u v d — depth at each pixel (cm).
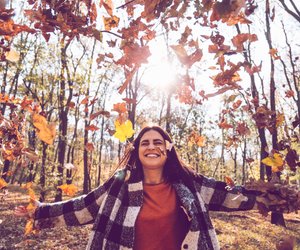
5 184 251
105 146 2625
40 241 795
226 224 1169
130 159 209
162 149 198
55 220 192
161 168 202
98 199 199
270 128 176
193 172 207
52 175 1140
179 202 192
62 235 855
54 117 2148
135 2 149
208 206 198
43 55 1598
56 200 1415
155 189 196
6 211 1205
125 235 180
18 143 243
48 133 142
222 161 2941
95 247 181
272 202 155
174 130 1811
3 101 254
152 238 183
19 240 790
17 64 1470
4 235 837
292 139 163
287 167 157
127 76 156
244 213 1589
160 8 141
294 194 154
